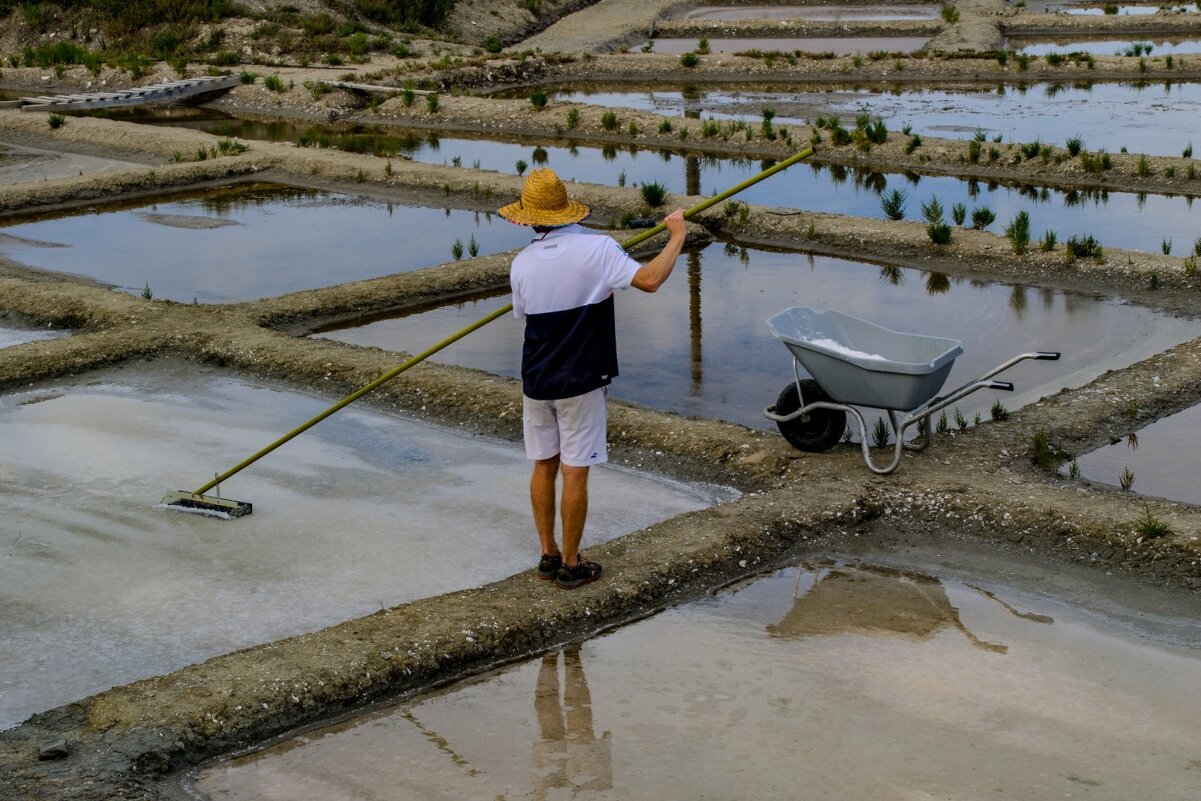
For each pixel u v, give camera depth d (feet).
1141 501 24.48
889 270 46.21
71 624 21.13
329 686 18.76
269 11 116.78
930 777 16.70
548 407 21.18
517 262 20.85
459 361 35.96
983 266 45.91
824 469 26.53
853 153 67.67
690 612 21.63
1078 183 60.54
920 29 116.37
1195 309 40.16
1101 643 20.31
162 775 17.08
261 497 26.25
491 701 18.94
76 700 18.86
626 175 64.49
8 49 117.50
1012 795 16.29
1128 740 17.52
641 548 23.15
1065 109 79.87
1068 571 22.68
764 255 48.73
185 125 85.25
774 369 34.76
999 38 112.06
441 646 19.79
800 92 91.61
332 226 54.49
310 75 96.99
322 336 38.63
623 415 29.89
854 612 21.52
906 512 24.90
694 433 28.63
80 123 79.30
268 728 18.12
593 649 20.43
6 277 45.37
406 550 23.73
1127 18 117.50
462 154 72.13
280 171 66.18
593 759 17.31
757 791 16.46
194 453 28.86
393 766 17.29
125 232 53.83
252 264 47.88
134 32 114.32
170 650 20.24
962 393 25.25
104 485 26.96
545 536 21.88
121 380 34.40
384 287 42.37
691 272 46.11
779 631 20.90
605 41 117.39
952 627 20.94
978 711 18.31
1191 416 30.17
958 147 65.72
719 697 18.85
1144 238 49.21
